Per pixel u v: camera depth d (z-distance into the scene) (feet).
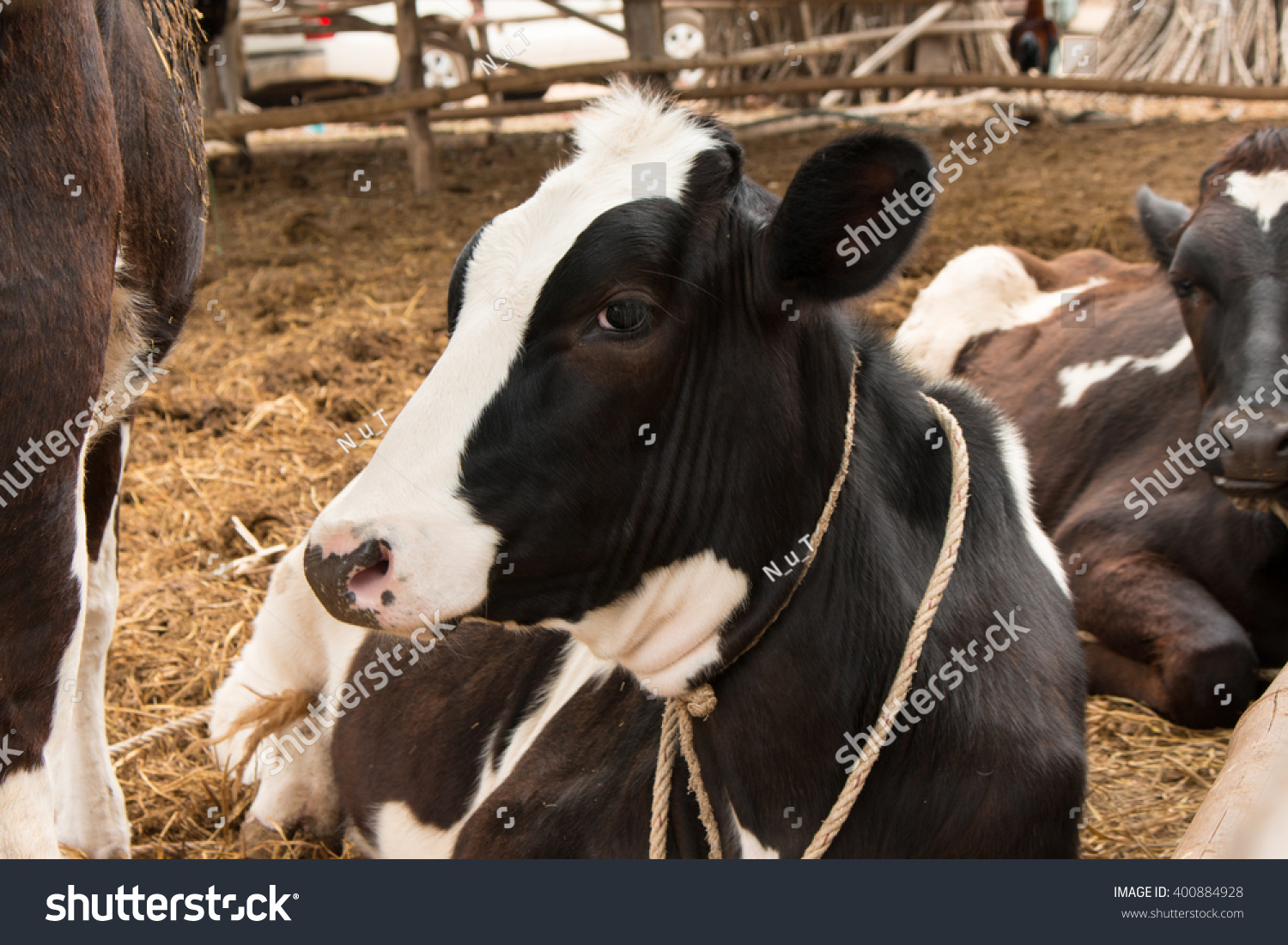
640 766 7.34
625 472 6.31
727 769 6.88
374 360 19.86
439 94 30.53
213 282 23.70
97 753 9.50
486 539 6.23
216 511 15.31
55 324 6.48
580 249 6.08
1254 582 11.77
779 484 6.48
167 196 8.85
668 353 6.22
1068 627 7.73
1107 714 11.82
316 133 43.32
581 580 6.50
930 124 38.45
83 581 6.96
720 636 6.61
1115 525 12.70
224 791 10.32
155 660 12.56
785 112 42.78
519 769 7.95
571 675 8.25
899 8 44.39
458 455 6.17
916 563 6.98
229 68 35.45
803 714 6.66
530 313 6.13
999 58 45.01
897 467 7.09
